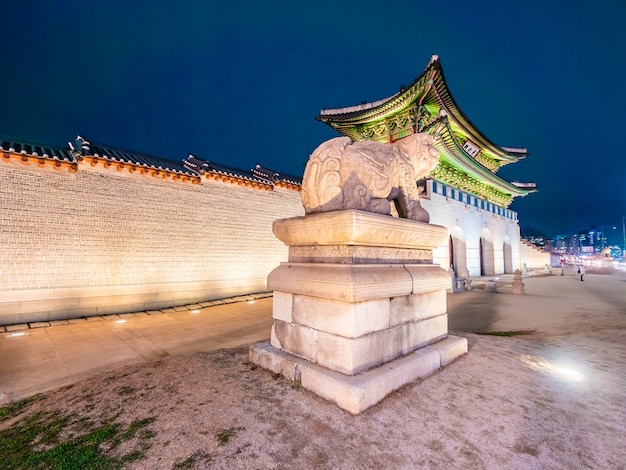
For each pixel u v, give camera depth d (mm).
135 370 3936
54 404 3229
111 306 9930
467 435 2344
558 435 2352
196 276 11922
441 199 20219
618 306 10602
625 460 2090
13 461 2193
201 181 12422
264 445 2223
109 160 10008
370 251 3264
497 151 25375
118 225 10273
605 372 3605
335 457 2105
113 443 2309
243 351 4422
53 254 9047
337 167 3422
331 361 3012
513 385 3186
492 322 8250
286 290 3547
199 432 2395
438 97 16281
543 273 29719
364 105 20359
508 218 30234
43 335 7480
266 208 14328
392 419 2523
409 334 3535
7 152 8367
